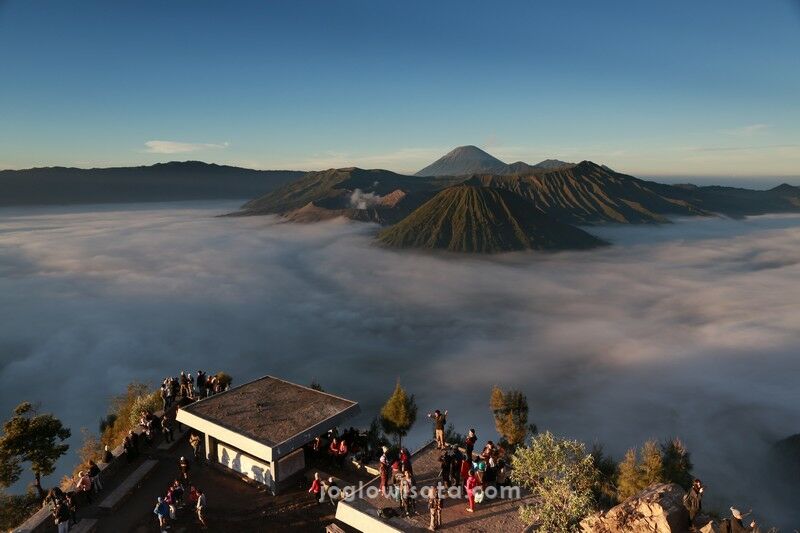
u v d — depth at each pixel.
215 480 27.34
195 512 24.56
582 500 18.94
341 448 27.62
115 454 28.84
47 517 23.38
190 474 27.95
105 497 25.66
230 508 24.86
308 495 25.92
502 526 20.22
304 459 28.05
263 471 26.47
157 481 27.44
